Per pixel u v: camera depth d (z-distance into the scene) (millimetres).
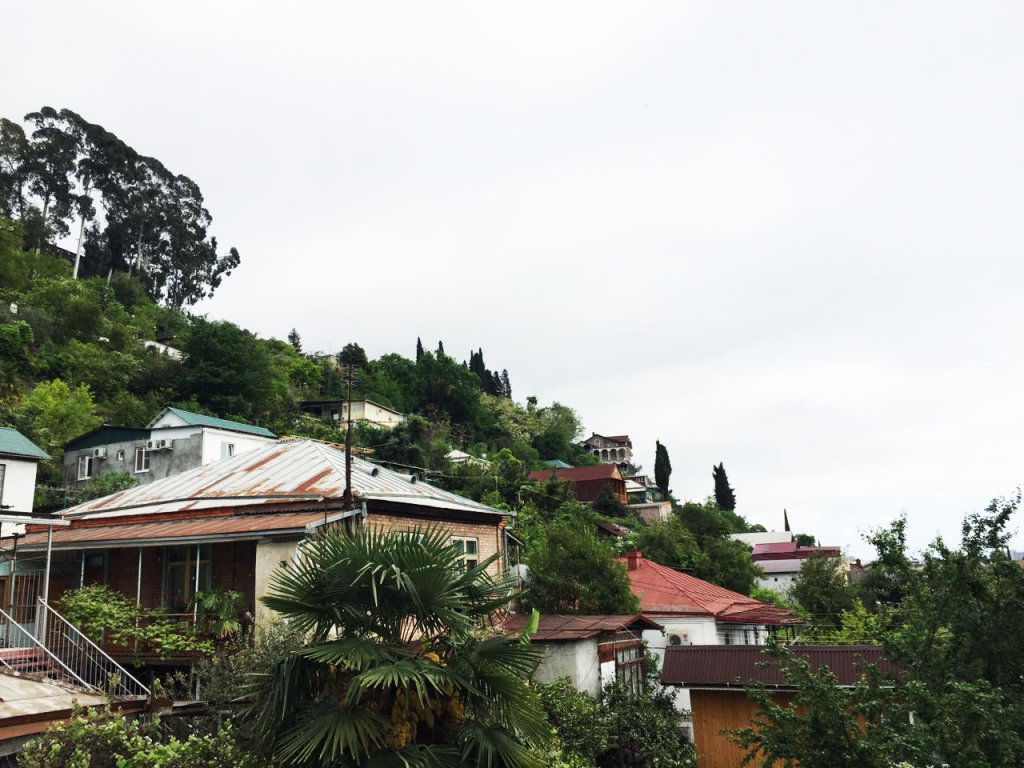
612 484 75750
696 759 15555
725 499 103125
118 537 14367
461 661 7777
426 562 7609
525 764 7523
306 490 16031
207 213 103438
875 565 9422
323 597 7789
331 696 7336
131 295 81250
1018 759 7238
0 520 13086
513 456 82062
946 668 8188
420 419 64688
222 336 58875
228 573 14617
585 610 22312
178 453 39438
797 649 14234
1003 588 8500
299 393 73750
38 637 13156
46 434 39219
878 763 7562
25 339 46688
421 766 6750
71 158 86125
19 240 65312
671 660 15539
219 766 8641
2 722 8516
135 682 12312
